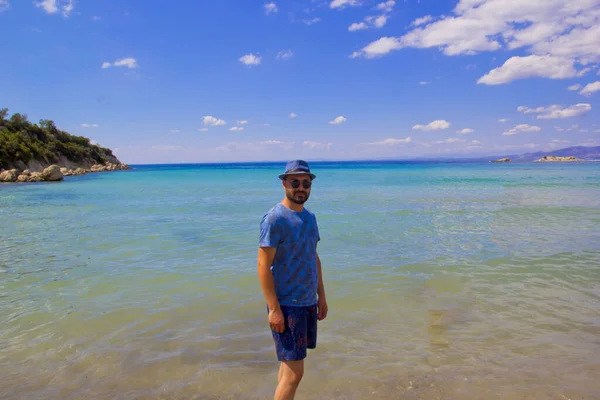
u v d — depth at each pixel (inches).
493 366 143.1
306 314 113.6
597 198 735.1
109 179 1753.2
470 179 1494.8
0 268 272.4
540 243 340.2
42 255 310.2
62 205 682.8
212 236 385.4
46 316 189.2
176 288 229.0
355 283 234.4
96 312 193.9
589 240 351.6
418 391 128.6
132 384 133.2
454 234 383.9
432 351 154.3
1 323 181.2
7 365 145.0
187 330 174.2
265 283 109.2
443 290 221.8
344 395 127.0
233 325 179.5
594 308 194.1
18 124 2541.8
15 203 723.4
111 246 341.4
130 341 163.9
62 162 2640.3
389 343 161.3
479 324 177.6
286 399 110.3
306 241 113.7
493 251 312.0
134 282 240.1
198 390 130.0
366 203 680.4
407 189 1021.2
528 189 976.3
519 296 211.6
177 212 572.4
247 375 138.9
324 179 1601.9
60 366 144.3
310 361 147.9
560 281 235.8
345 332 171.3
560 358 147.6
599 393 126.0
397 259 288.7
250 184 1334.9
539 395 125.4
